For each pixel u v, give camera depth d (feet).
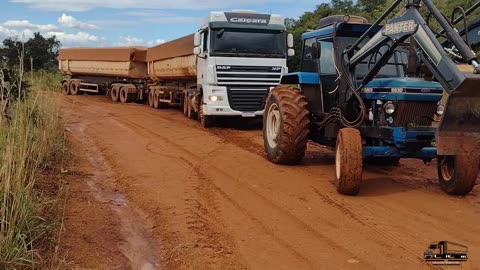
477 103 18.75
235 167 29.37
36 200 18.56
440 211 20.88
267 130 31.50
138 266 15.55
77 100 84.33
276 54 47.67
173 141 39.04
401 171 29.43
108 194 23.53
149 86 77.00
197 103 51.42
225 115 47.14
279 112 29.35
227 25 46.70
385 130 23.36
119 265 15.47
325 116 28.40
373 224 19.15
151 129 46.21
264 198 22.75
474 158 22.49
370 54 24.52
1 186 16.05
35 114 29.78
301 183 25.48
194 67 54.39
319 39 29.45
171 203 21.76
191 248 16.71
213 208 21.22
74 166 28.50
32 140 24.58
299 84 31.35
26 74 30.53
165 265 15.64
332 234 18.08
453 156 23.32
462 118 19.04
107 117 56.34
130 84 81.61
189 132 44.70
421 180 27.02
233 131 46.16
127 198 22.97
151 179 26.12
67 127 45.91
